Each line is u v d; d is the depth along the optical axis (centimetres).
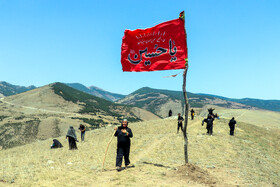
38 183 666
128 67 1042
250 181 939
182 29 940
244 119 5641
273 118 6225
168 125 3184
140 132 2664
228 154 1514
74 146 1606
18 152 1870
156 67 981
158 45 984
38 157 1226
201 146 1670
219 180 847
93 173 827
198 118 4125
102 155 1260
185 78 938
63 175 781
